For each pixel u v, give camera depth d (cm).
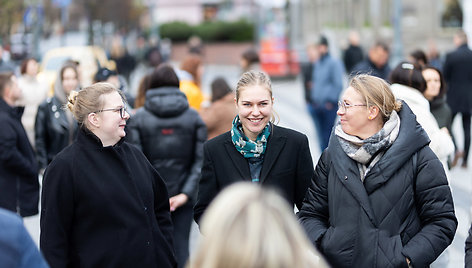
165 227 419
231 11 8381
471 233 383
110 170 386
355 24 3884
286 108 2056
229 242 184
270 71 3059
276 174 423
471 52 1118
